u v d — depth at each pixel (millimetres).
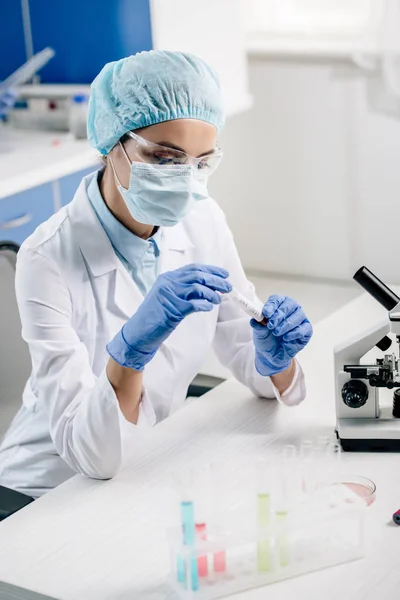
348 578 1351
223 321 2090
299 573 1361
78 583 1367
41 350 1771
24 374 2129
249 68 4547
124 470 1677
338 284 4742
